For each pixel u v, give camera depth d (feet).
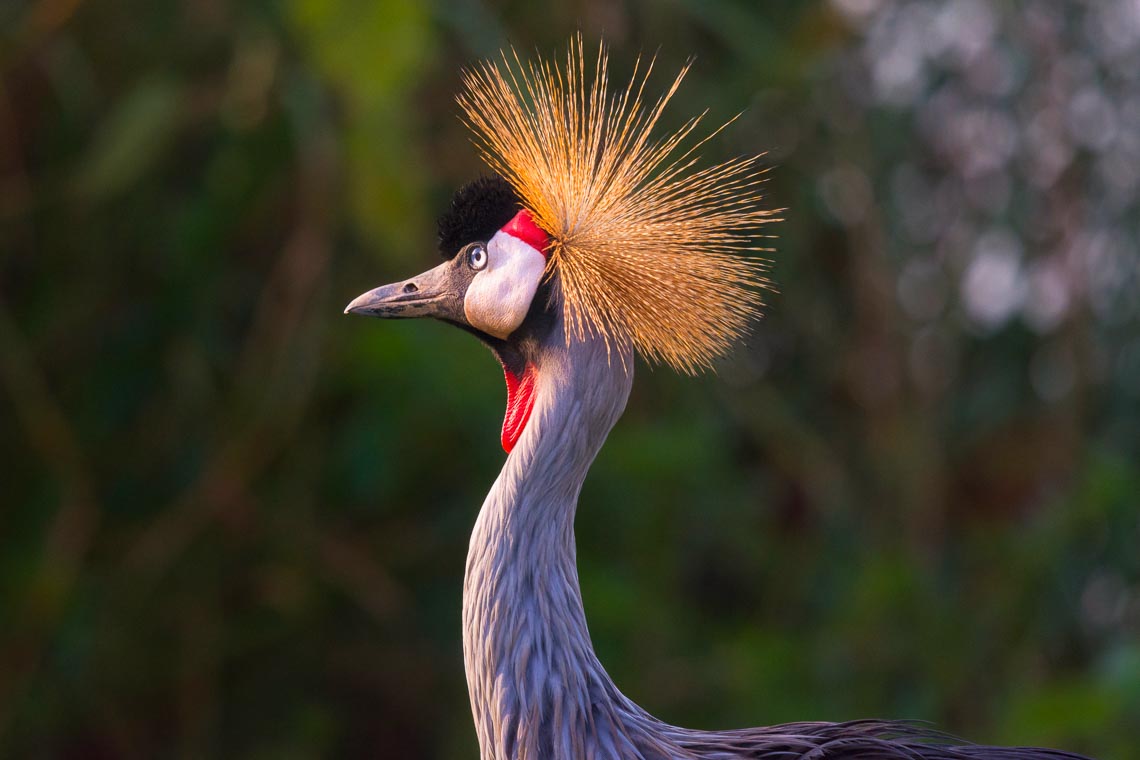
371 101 31.27
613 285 16.20
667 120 40.60
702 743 16.51
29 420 36.99
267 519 38.32
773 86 42.04
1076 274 45.65
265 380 36.76
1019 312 47.42
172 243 37.63
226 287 39.19
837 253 49.39
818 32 43.73
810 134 45.14
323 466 38.70
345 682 42.68
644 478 38.14
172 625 39.06
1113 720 33.55
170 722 41.11
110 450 39.55
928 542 46.57
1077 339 45.50
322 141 33.76
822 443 47.32
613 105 18.29
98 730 40.47
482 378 35.76
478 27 34.53
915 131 47.37
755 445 50.47
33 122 39.75
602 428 16.17
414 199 32.32
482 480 38.11
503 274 16.53
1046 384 47.80
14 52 36.78
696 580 47.47
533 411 16.10
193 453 38.52
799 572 45.83
